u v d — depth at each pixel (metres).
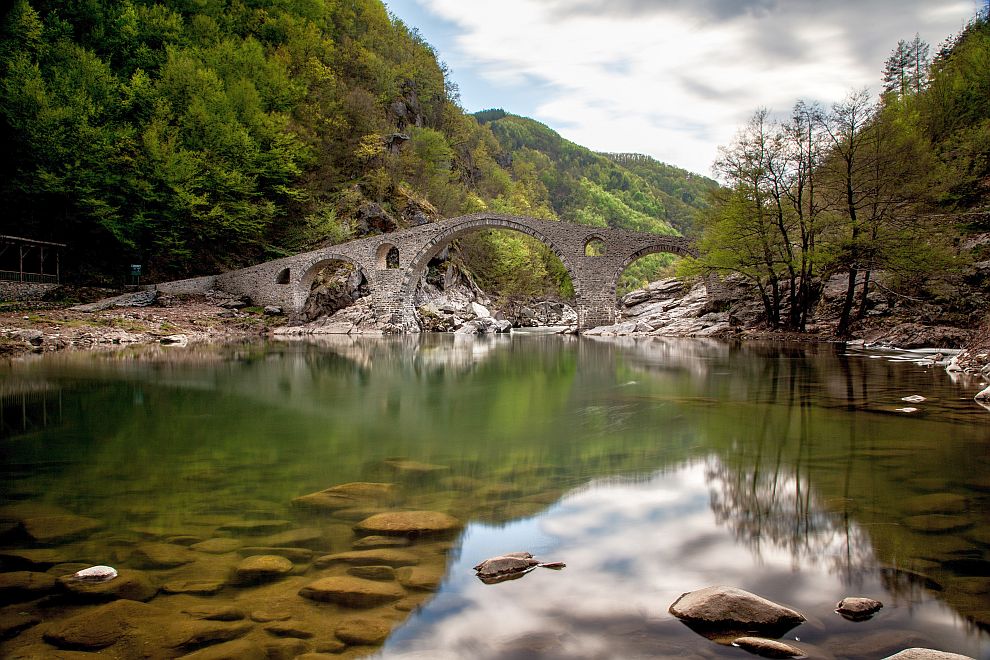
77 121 43.25
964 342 26.06
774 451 8.02
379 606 3.75
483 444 8.68
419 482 6.65
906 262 30.38
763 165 36.19
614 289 48.53
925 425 9.59
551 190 170.38
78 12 51.72
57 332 28.27
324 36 75.56
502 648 3.27
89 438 9.01
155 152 45.69
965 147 34.88
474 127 131.75
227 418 10.85
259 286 49.94
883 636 3.35
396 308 48.84
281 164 55.50
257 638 3.37
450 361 23.50
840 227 33.56
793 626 3.46
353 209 60.34
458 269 66.00
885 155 31.84
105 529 5.11
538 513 5.60
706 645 3.30
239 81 57.06
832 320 36.72
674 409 11.66
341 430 9.74
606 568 4.35
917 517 5.35
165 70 51.34
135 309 40.34
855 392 13.59
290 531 5.07
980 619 3.55
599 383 16.16
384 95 78.31
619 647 3.28
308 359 24.00
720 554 4.60
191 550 4.64
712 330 42.47
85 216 44.56
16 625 3.51
